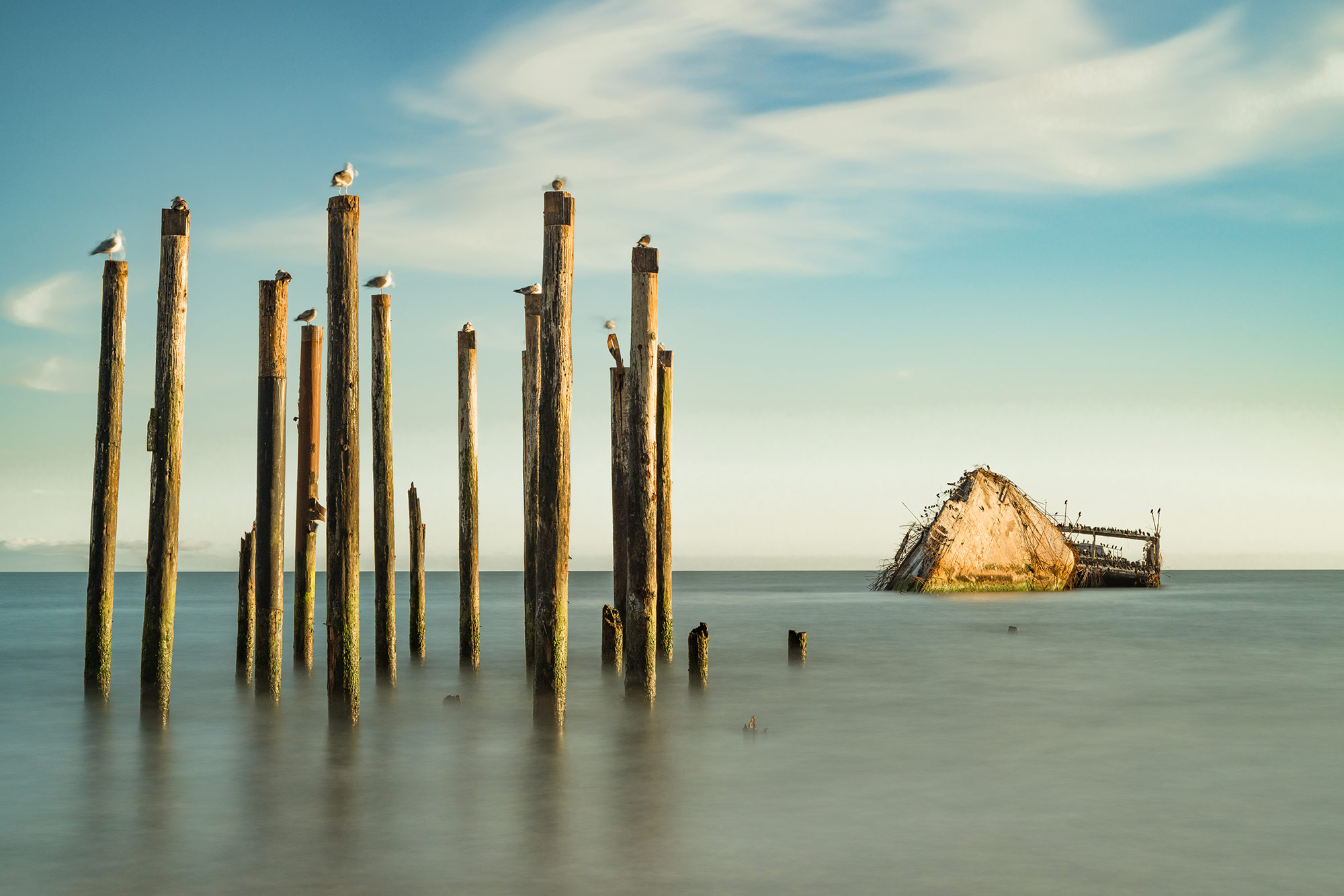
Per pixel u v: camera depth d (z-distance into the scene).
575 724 19.53
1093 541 91.94
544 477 15.74
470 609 25.16
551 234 15.34
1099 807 14.09
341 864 11.51
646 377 18.86
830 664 31.61
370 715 20.22
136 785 14.96
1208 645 38.75
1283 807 14.19
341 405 15.69
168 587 17.30
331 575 16.45
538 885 10.84
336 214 15.46
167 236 16.36
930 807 14.06
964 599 77.75
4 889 10.79
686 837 12.56
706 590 126.31
